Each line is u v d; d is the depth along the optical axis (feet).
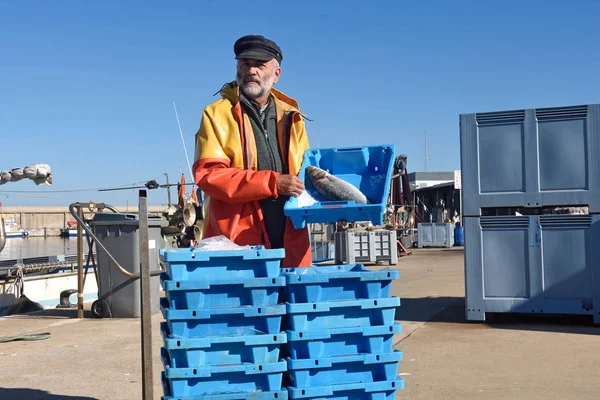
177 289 10.85
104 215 32.42
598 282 25.50
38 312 35.22
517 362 19.98
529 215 26.89
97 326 29.53
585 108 25.72
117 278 32.22
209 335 11.05
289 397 11.25
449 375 18.52
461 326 26.45
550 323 26.78
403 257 77.61
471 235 27.25
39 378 19.42
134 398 17.07
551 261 26.13
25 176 35.68
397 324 11.55
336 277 11.37
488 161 26.99
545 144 26.22
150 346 11.93
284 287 11.67
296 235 14.03
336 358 11.27
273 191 12.78
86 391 17.81
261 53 13.82
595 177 25.55
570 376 18.20
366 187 14.35
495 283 26.91
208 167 13.42
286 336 11.12
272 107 14.55
